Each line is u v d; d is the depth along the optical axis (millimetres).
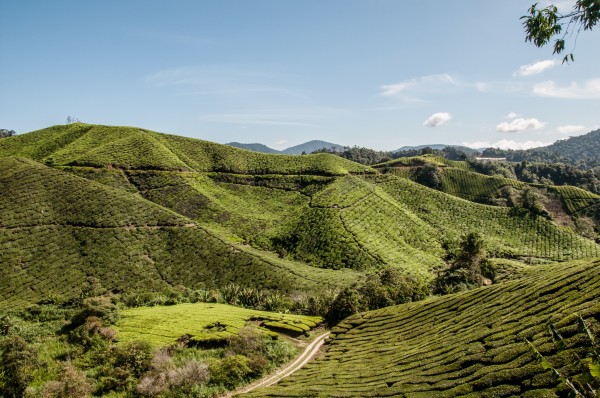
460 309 42594
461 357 29734
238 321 53156
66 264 79812
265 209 128375
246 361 38938
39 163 120125
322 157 164625
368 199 130750
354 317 53344
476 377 25625
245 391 34719
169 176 132500
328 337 50406
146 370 37531
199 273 83000
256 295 70500
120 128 167375
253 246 103812
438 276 81062
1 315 52438
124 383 35312
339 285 75688
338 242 100625
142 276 80000
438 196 148375
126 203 102562
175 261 86188
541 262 107812
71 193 102688
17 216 91000
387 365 34281
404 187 152625
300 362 42656
